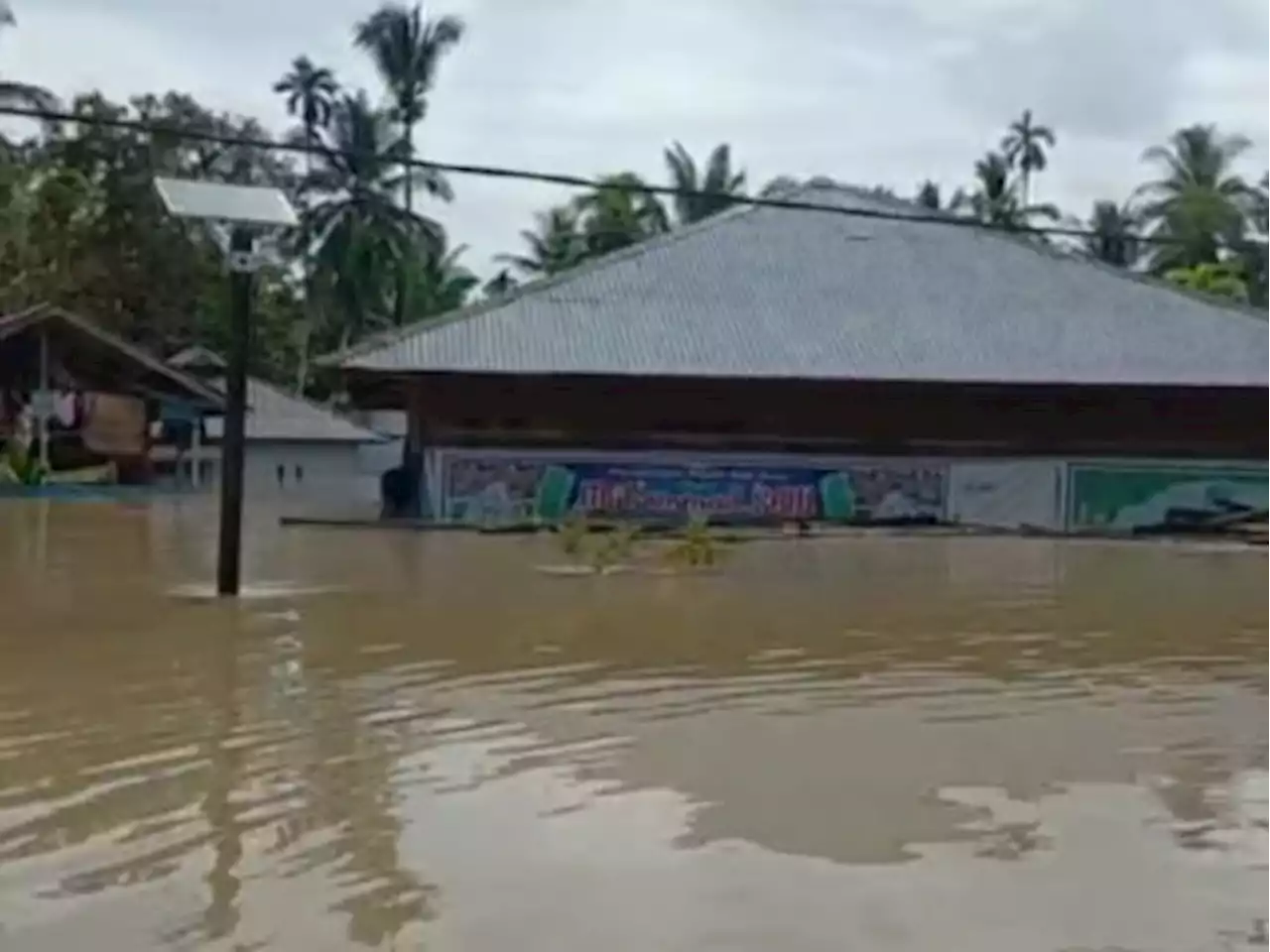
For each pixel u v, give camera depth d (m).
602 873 6.16
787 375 32.97
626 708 10.00
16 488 38.34
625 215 57.66
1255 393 33.84
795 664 12.09
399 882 6.02
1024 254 38.34
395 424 58.97
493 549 23.89
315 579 18.41
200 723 9.21
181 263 50.28
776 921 5.56
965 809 7.33
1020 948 5.30
